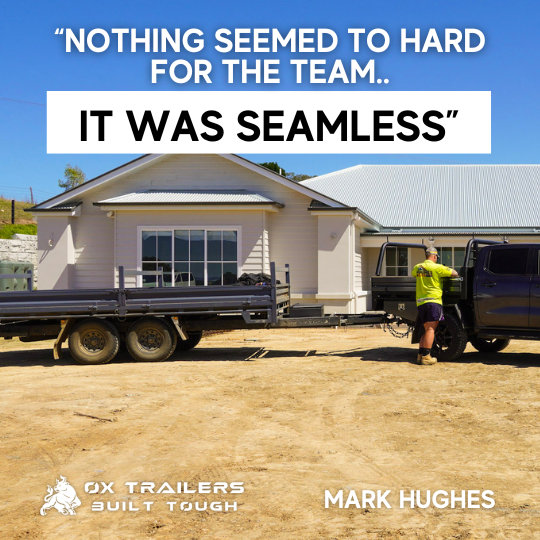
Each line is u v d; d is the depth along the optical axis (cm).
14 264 1733
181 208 1764
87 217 1928
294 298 1850
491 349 1255
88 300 1182
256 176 1883
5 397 900
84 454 632
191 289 1178
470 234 2159
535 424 705
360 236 2105
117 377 1049
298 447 642
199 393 911
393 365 1109
